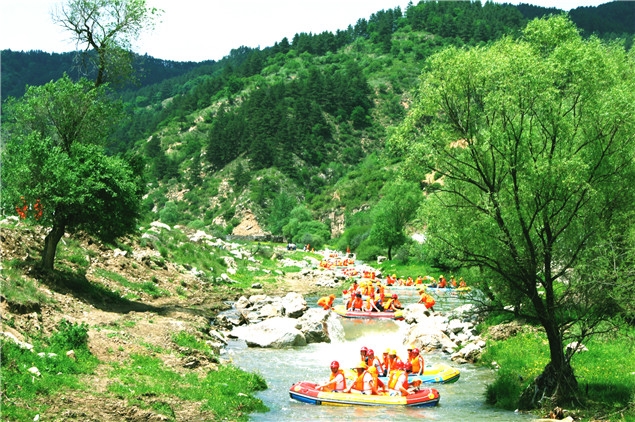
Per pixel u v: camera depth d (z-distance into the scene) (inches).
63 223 1149.1
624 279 693.9
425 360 1047.6
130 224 1210.6
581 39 791.7
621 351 908.0
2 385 602.5
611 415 667.4
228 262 2269.9
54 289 1083.9
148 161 1316.4
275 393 811.4
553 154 746.2
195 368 845.2
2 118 1200.2
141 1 1320.1
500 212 743.1
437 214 808.3
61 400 617.3
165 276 1660.9
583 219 751.1
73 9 1310.3
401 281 2373.3
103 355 792.3
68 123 1223.5
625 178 753.6
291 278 2390.5
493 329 1130.0
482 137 756.6
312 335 1211.2
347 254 4244.6
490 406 756.6
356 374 818.8
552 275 805.2
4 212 1152.8
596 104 743.1
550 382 735.1
